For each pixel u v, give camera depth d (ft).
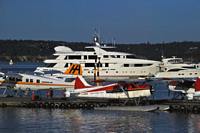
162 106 229.66
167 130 176.35
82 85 252.83
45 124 190.90
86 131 174.70
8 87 291.17
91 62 438.81
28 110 236.63
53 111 232.32
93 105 240.53
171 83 271.49
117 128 180.75
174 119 202.80
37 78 288.10
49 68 442.09
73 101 248.73
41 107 245.65
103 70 440.86
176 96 275.39
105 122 195.11
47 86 287.48
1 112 228.63
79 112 227.20
